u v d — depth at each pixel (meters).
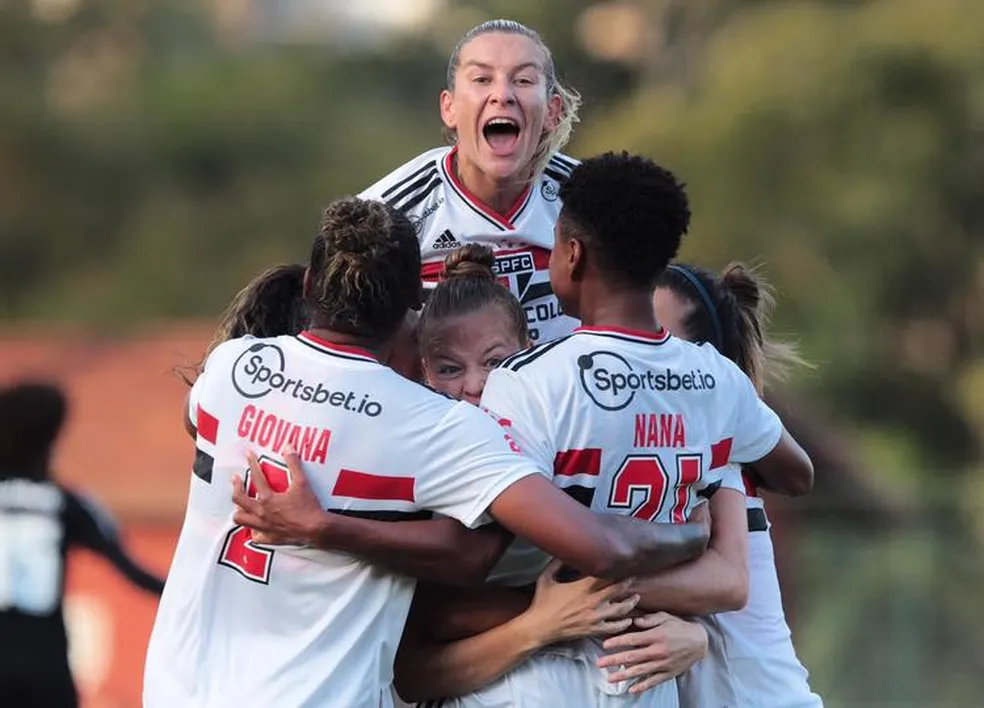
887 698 42.94
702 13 113.31
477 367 14.73
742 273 17.39
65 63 143.88
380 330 13.85
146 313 123.19
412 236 13.88
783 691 15.94
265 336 15.80
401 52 137.00
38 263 131.12
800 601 43.44
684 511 14.41
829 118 85.56
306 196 125.19
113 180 131.62
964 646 43.16
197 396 14.09
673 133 86.81
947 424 88.00
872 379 85.50
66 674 25.08
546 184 17.66
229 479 13.75
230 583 13.80
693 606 14.31
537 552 14.51
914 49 85.88
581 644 14.27
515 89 16.72
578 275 14.27
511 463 13.36
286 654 13.52
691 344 14.75
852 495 44.25
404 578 13.84
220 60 140.88
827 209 84.25
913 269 85.75
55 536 25.28
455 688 14.40
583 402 13.79
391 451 13.45
